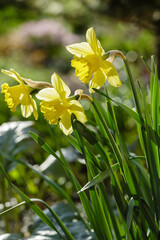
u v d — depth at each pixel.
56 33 4.87
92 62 0.97
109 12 2.56
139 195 1.01
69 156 1.40
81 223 1.22
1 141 1.42
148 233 1.02
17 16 4.97
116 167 1.00
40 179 1.81
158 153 1.01
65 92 0.97
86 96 0.98
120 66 3.16
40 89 1.02
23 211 1.61
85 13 3.13
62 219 1.23
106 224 1.04
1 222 1.51
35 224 1.22
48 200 1.73
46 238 1.16
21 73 4.04
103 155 0.97
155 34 2.33
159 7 2.26
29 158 1.94
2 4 3.41
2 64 4.43
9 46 4.88
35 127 2.17
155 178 1.00
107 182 1.79
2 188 1.34
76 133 0.97
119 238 1.00
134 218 1.01
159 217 1.02
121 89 2.65
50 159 1.39
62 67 4.39
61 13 3.24
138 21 2.41
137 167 1.12
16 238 1.15
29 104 1.01
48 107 0.98
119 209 1.00
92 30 0.96
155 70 1.00
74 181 1.04
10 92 1.00
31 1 3.33
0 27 5.07
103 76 0.97
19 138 1.42
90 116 2.35
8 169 1.36
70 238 1.02
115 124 1.04
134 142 1.46
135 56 3.08
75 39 4.79
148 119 0.99
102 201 1.04
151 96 1.03
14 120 2.32
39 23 4.98
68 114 0.99
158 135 1.01
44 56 4.74
